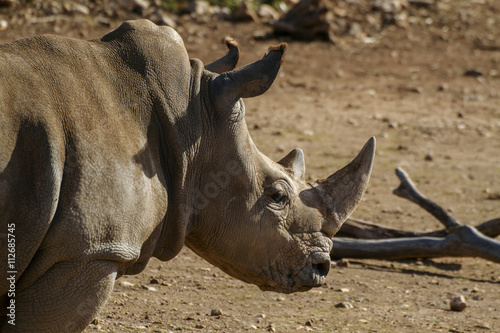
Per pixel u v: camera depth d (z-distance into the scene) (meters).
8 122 12.35
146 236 13.68
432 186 37.75
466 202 35.22
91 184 12.73
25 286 12.73
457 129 49.62
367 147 16.41
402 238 26.47
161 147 14.24
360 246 26.45
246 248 15.55
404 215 32.53
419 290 23.67
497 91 59.62
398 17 75.31
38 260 12.55
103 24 65.12
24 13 64.69
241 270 15.86
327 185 16.44
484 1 81.75
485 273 25.92
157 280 22.88
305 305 21.66
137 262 14.23
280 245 15.75
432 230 29.06
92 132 13.00
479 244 25.45
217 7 74.44
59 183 12.44
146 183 13.55
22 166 12.34
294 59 64.06
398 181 38.44
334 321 20.31
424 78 62.12
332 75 61.31
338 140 45.38
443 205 34.47
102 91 13.55
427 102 55.94
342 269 25.52
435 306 22.14
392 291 23.42
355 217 31.62
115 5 69.19
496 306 22.30
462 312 21.64
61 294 12.71
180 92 14.56
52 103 12.82
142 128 13.84
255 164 15.48
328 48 67.56
